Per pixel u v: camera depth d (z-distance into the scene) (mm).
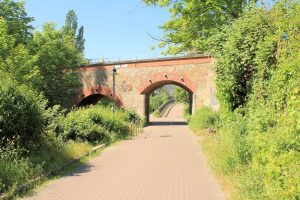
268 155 6629
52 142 13484
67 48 47469
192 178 10664
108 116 23016
